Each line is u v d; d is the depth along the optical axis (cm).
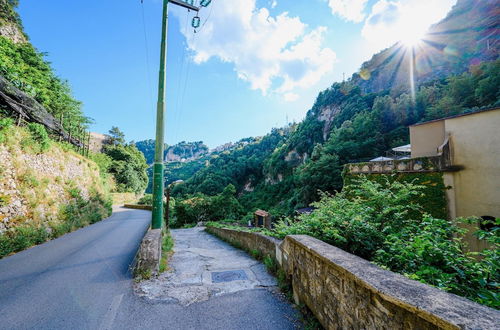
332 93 7906
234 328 239
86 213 1330
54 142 1310
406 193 440
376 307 146
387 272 169
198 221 2659
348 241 322
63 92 2367
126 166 4562
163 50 664
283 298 307
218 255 596
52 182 1102
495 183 657
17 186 823
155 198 624
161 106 646
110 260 518
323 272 224
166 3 684
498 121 663
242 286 349
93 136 5062
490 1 5778
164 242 611
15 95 1205
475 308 111
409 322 121
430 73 6425
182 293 325
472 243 673
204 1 731
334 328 199
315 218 379
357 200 441
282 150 7425
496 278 191
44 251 630
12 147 857
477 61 5356
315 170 3741
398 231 349
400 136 3831
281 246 378
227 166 8538
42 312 279
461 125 737
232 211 2927
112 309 283
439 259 220
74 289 347
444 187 746
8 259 550
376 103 4856
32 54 2030
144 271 399
